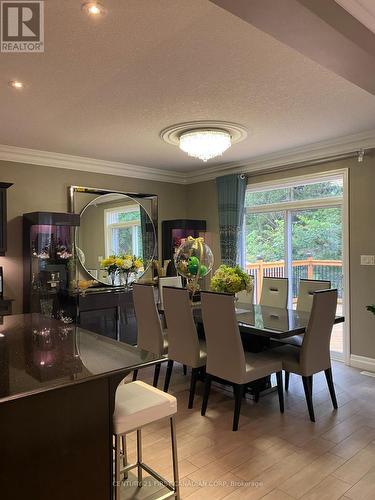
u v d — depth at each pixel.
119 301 5.22
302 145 4.62
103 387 1.68
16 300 4.64
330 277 4.85
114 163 5.48
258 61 2.49
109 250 5.50
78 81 2.76
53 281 4.73
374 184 4.21
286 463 2.46
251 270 5.76
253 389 3.48
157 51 2.35
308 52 1.90
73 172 5.20
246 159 5.36
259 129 3.95
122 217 5.68
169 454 2.57
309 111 3.43
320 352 3.18
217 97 3.09
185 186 6.46
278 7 1.52
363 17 1.80
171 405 1.95
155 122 3.67
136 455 2.57
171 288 3.46
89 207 5.32
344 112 3.47
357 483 2.24
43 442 1.51
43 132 3.97
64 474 1.57
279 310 3.95
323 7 1.61
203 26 2.09
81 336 2.26
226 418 3.12
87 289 5.17
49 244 4.70
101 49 2.32
